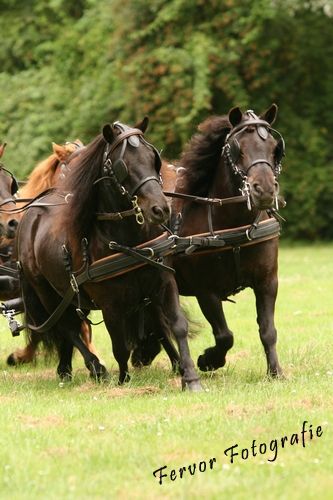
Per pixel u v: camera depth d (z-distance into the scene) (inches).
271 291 528.1
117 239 503.2
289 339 708.0
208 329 782.5
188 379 504.1
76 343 575.2
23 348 707.4
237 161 501.0
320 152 1775.3
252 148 494.6
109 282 509.0
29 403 485.4
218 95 1713.8
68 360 599.5
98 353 673.0
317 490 318.0
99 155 505.0
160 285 510.3
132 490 329.4
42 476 348.2
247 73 1668.3
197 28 1658.5
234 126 510.6
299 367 572.4
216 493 319.6
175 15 1622.8
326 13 1818.4
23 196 657.6
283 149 506.3
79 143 652.7
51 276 552.7
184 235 533.3
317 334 727.1
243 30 1620.3
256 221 516.4
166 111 1627.7
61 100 1802.4
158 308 540.4
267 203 481.7
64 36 1883.6
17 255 598.2
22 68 1988.2
